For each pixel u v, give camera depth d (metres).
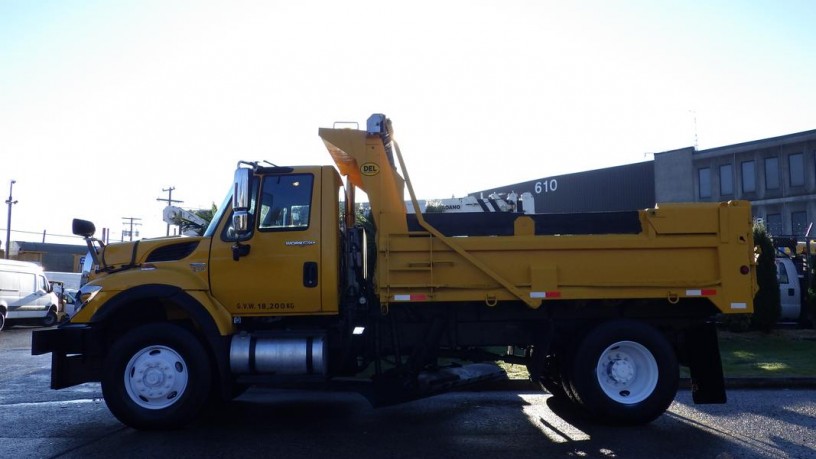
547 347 7.70
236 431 7.30
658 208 7.58
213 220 7.82
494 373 8.32
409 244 7.49
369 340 7.92
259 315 7.57
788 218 40.84
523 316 7.80
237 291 7.51
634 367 7.48
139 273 7.48
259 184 7.70
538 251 7.50
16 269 23.59
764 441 6.76
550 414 8.19
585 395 7.37
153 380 7.25
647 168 39.00
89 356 7.65
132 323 7.91
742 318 15.44
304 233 7.58
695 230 7.58
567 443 6.72
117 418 7.26
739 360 11.87
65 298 28.23
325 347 7.44
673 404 8.67
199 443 6.75
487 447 6.58
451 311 7.77
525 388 9.93
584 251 7.51
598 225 7.65
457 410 8.47
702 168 44.09
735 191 42.88
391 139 7.91
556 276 7.46
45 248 50.47
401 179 8.09
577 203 41.41
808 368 10.98
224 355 7.31
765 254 15.52
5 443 6.77
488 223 7.67
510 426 7.52
